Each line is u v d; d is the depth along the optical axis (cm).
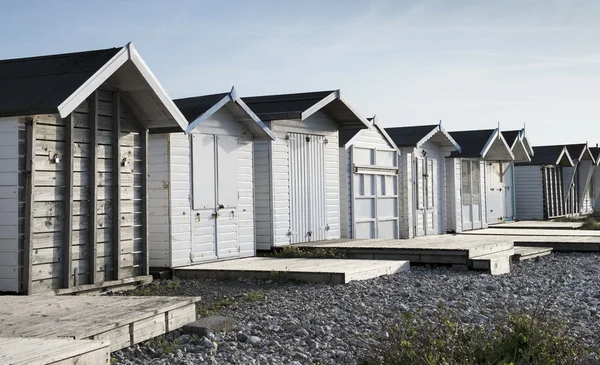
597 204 4341
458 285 1251
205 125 1445
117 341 739
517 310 948
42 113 991
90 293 1134
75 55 1102
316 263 1402
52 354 573
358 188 2009
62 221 1085
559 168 3594
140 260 1241
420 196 2344
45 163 1057
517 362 637
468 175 2672
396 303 1046
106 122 1175
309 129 1797
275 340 827
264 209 1672
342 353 755
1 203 1034
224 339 830
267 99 1734
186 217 1390
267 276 1275
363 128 1898
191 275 1330
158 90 1174
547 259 1731
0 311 794
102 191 1163
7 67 1127
